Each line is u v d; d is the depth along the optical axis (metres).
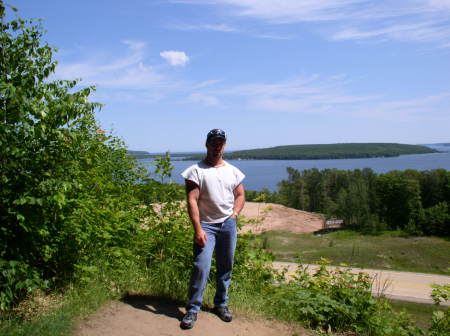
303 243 51.97
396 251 52.09
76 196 4.25
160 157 5.85
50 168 3.57
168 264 5.04
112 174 6.71
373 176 100.00
